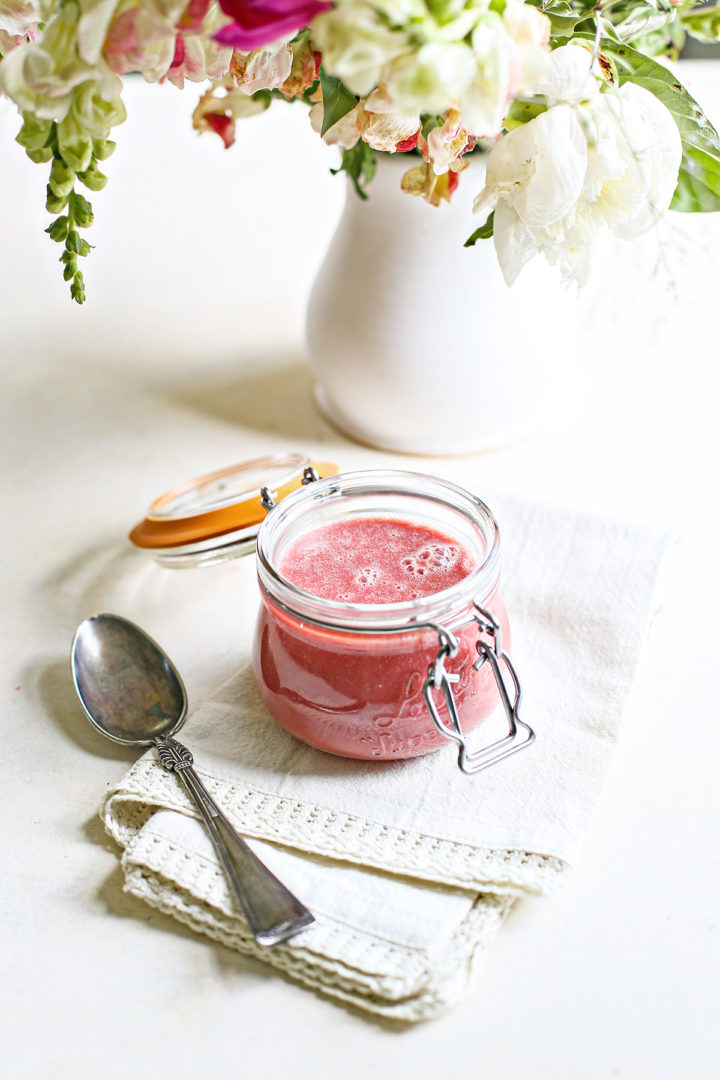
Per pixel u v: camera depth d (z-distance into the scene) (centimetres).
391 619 53
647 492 74
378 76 48
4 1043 49
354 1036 49
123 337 94
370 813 55
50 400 86
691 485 74
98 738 61
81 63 49
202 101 62
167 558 66
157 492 76
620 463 76
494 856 53
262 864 53
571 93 53
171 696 61
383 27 47
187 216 120
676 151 55
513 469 76
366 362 73
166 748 58
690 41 155
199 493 69
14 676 64
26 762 59
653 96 55
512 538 67
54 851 56
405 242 69
